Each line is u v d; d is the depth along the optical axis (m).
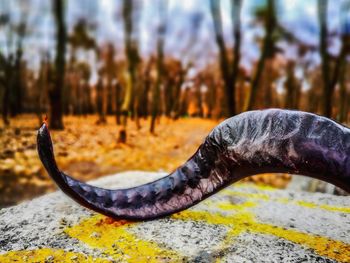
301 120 0.86
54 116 10.63
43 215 1.58
